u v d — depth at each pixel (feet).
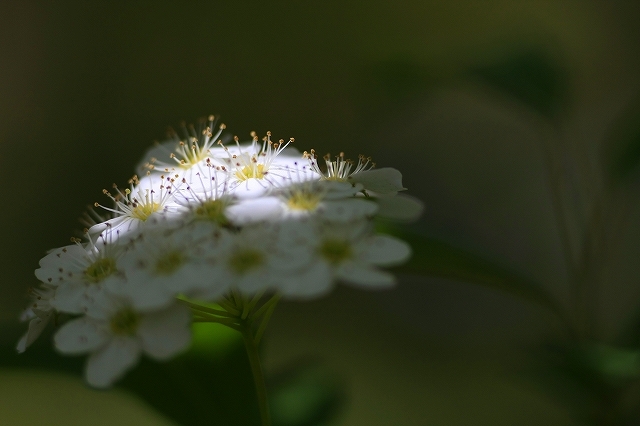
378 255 0.49
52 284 0.50
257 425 0.52
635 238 0.88
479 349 1.07
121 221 0.52
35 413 0.93
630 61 1.20
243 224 0.49
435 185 1.16
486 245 1.06
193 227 0.50
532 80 0.64
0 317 1.12
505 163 1.13
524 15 1.30
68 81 1.41
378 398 1.00
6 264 1.23
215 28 1.42
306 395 0.58
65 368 0.52
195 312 0.50
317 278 0.48
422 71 0.67
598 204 0.64
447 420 0.97
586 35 1.25
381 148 1.25
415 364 1.06
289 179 0.52
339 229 0.49
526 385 0.63
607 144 0.64
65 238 1.29
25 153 1.35
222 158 0.54
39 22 1.43
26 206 1.31
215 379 0.52
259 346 0.53
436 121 1.22
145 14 1.43
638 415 0.59
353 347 1.09
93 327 0.49
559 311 0.59
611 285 0.88
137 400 0.54
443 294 1.13
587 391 0.58
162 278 0.48
